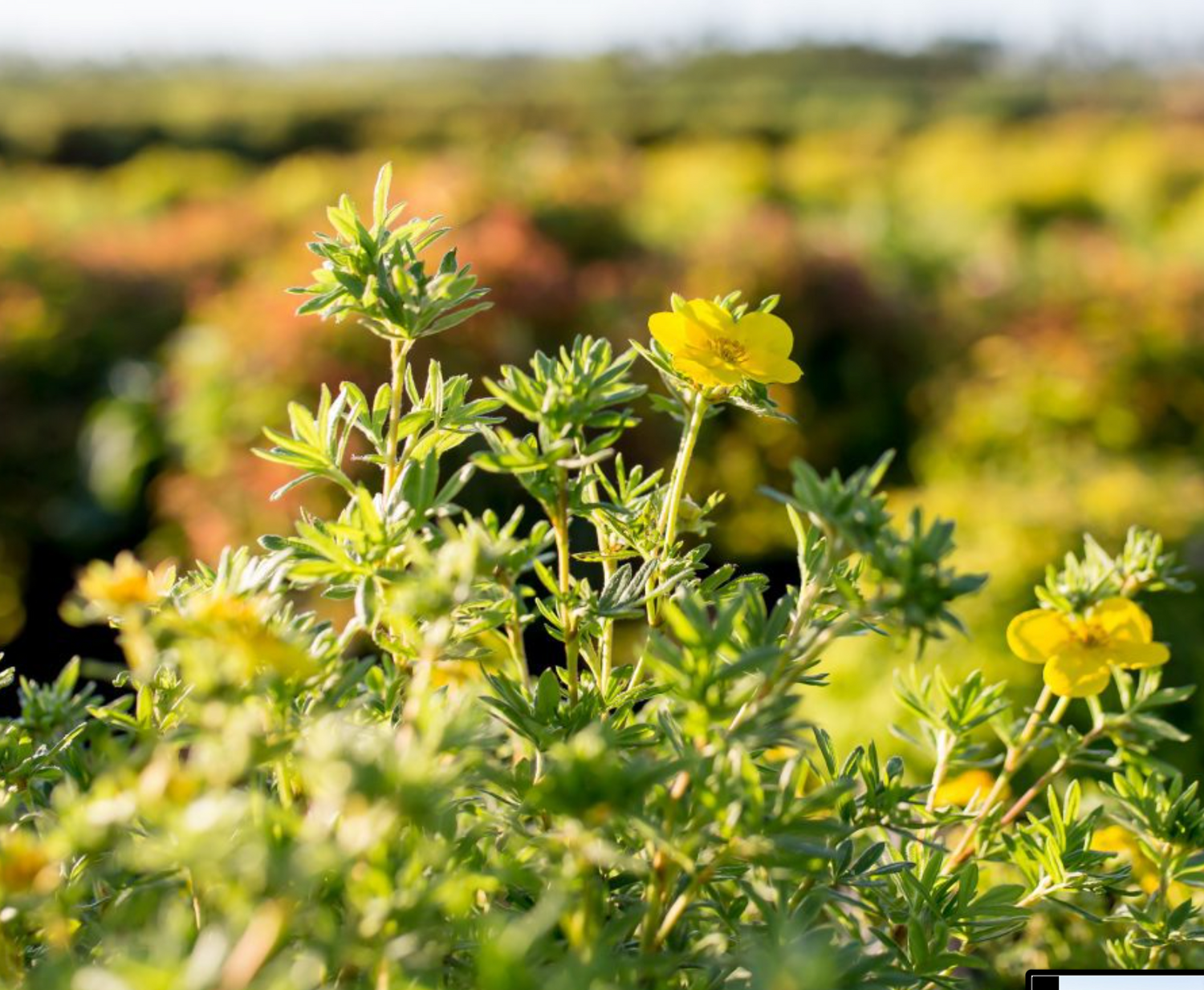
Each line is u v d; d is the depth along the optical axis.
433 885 0.39
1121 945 0.50
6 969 0.40
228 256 2.66
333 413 0.44
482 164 2.60
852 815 0.45
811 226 3.11
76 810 0.38
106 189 4.99
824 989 0.36
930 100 10.62
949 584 0.39
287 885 0.37
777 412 0.46
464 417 0.45
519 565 0.42
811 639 0.40
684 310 0.46
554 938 0.42
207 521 1.66
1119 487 1.31
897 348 2.35
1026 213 4.67
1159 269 2.82
